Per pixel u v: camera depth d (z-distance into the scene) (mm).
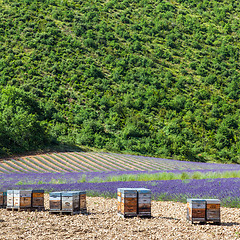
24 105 115625
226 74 199000
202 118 150875
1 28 196250
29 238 15031
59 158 87188
